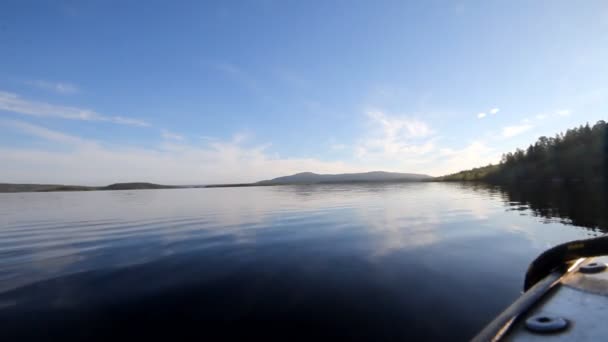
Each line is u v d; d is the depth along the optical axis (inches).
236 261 262.2
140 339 141.9
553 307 73.8
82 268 251.4
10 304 178.1
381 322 156.4
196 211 740.7
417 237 352.2
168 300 181.9
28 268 255.0
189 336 144.5
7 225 544.1
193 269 241.4
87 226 514.3
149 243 352.5
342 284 205.2
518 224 428.1
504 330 65.6
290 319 159.5
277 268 240.5
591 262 99.7
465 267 236.2
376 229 412.5
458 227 414.9
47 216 685.9
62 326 153.1
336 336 144.3
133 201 1239.5
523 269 231.6
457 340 141.0
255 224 487.8
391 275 221.0
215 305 175.6
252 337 143.6
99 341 139.9
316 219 531.8
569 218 466.0
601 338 58.9
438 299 181.0
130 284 209.0
